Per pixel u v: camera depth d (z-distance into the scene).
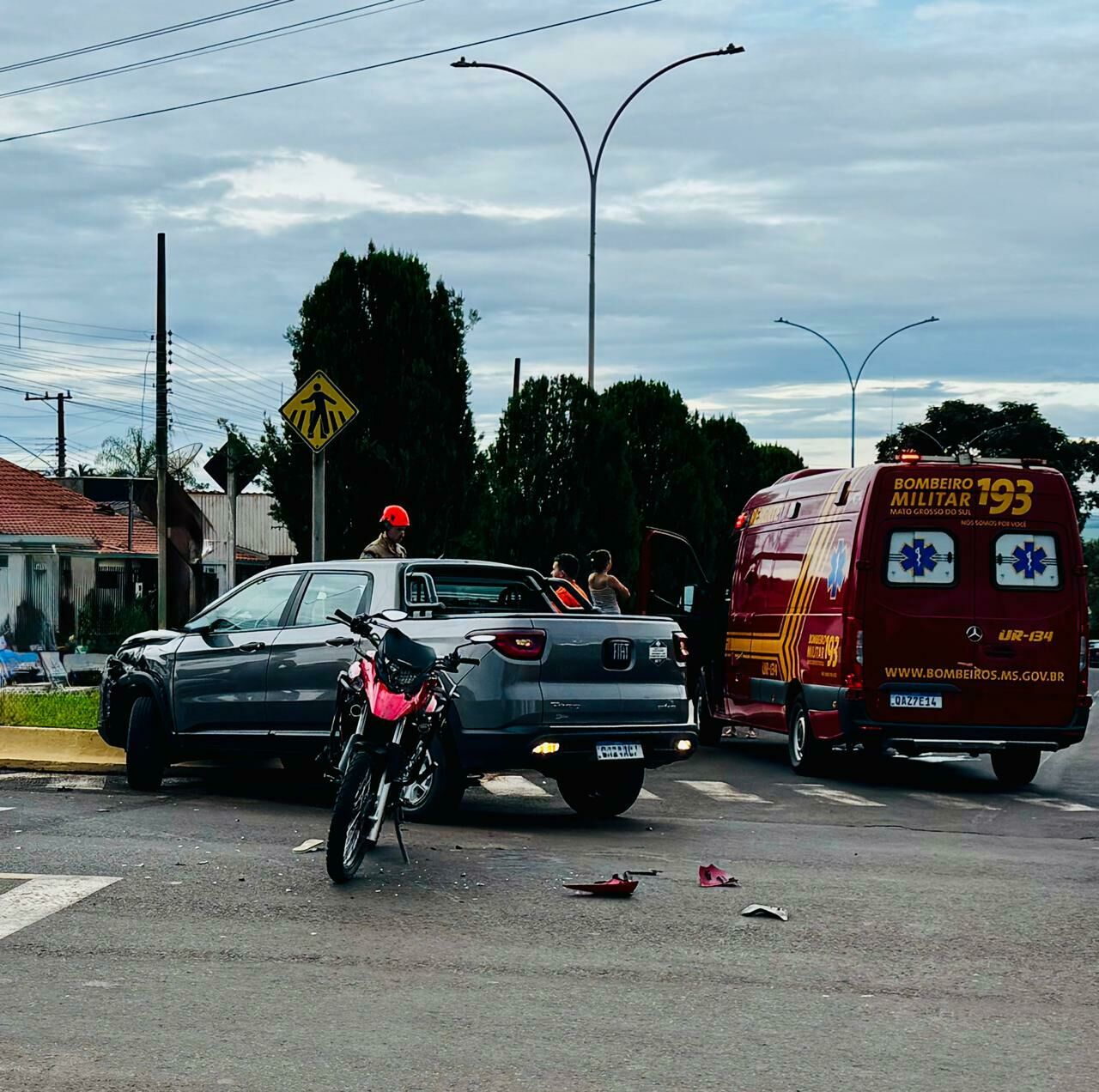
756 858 9.89
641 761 11.15
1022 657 15.09
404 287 23.06
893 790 14.93
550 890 8.48
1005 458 15.46
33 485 44.00
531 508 30.20
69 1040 5.55
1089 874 9.56
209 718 12.29
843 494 15.81
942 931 7.67
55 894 8.07
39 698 17.75
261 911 7.76
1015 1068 5.46
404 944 7.13
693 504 38.06
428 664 9.08
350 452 22.75
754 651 17.95
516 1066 5.36
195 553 22.72
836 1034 5.84
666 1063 5.43
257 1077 5.18
